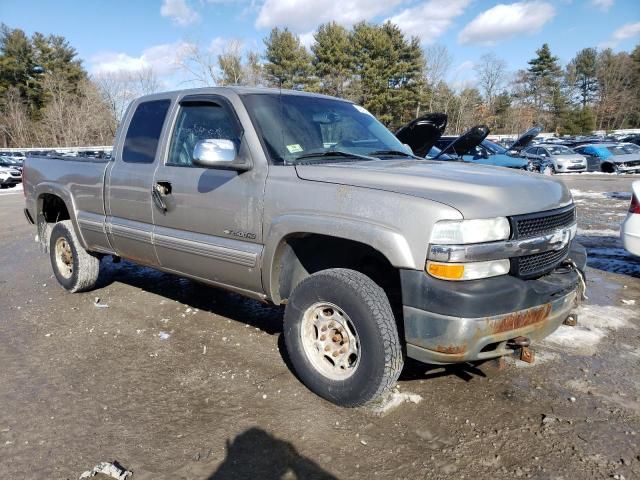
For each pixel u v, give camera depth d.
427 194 2.85
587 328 4.46
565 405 3.23
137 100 4.67
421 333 2.80
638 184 5.53
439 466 2.67
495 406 3.22
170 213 4.10
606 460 2.70
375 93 48.31
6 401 3.35
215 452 2.80
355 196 3.01
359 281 3.04
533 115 70.69
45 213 5.95
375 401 3.12
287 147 3.61
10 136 54.38
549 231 3.05
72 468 2.67
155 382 3.59
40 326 4.71
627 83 76.06
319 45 48.06
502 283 2.79
